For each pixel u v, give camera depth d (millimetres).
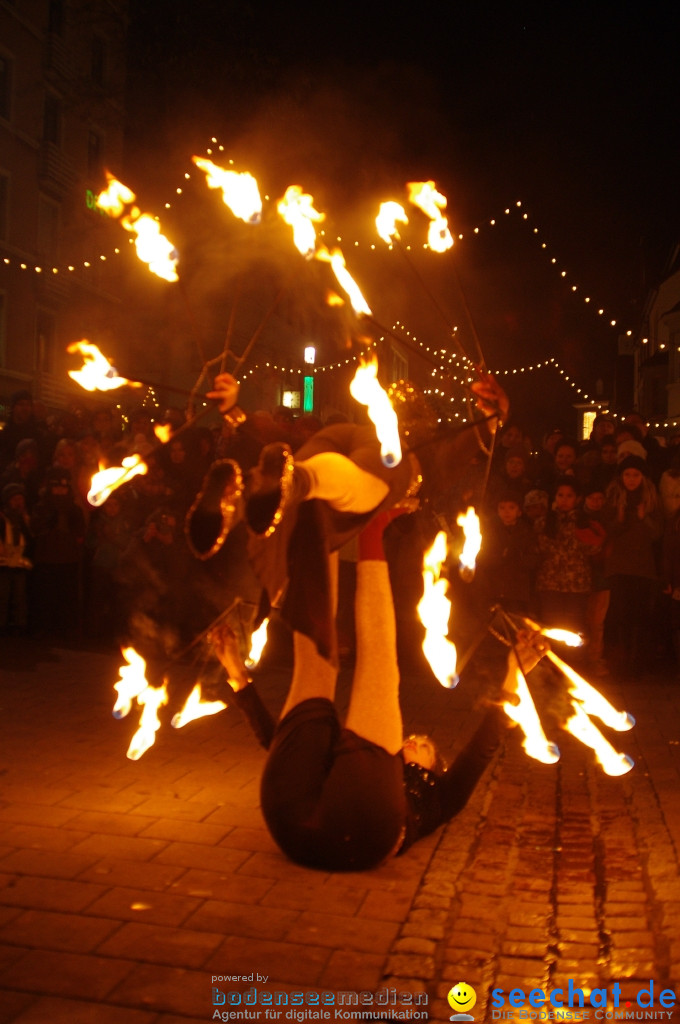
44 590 10000
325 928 3469
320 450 3699
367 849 3924
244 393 24141
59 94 26906
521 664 4371
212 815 4668
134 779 5250
